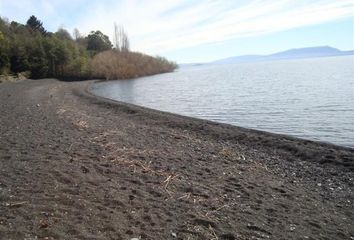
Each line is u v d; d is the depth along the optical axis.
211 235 6.24
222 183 9.46
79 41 116.56
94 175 8.81
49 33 107.44
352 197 9.45
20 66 69.12
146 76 92.38
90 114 23.27
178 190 8.47
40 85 49.06
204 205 7.64
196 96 39.88
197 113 27.84
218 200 8.04
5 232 5.36
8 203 6.48
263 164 12.45
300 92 38.31
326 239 6.69
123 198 7.44
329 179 10.98
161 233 6.06
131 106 28.25
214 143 15.84
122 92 47.41
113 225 6.08
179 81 68.50
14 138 12.56
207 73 107.31
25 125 15.72
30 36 88.94
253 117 24.80
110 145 12.62
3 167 8.77
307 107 27.72
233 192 8.77
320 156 13.30
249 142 16.02
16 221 5.77
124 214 6.63
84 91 44.59
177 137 16.25
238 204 7.95
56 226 5.77
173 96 40.84
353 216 8.10
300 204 8.50
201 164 11.36
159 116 23.16
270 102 31.69
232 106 30.62
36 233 5.46
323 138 17.81
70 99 33.22
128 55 94.38
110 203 7.08
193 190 8.53
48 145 11.70
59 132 14.38
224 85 54.25
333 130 19.45
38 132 14.09
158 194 8.01
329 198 9.30
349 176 11.27
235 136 17.11
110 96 42.50
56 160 9.77
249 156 13.59
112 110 26.48
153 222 6.45
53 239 5.35
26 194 7.01
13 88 41.31
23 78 63.28
